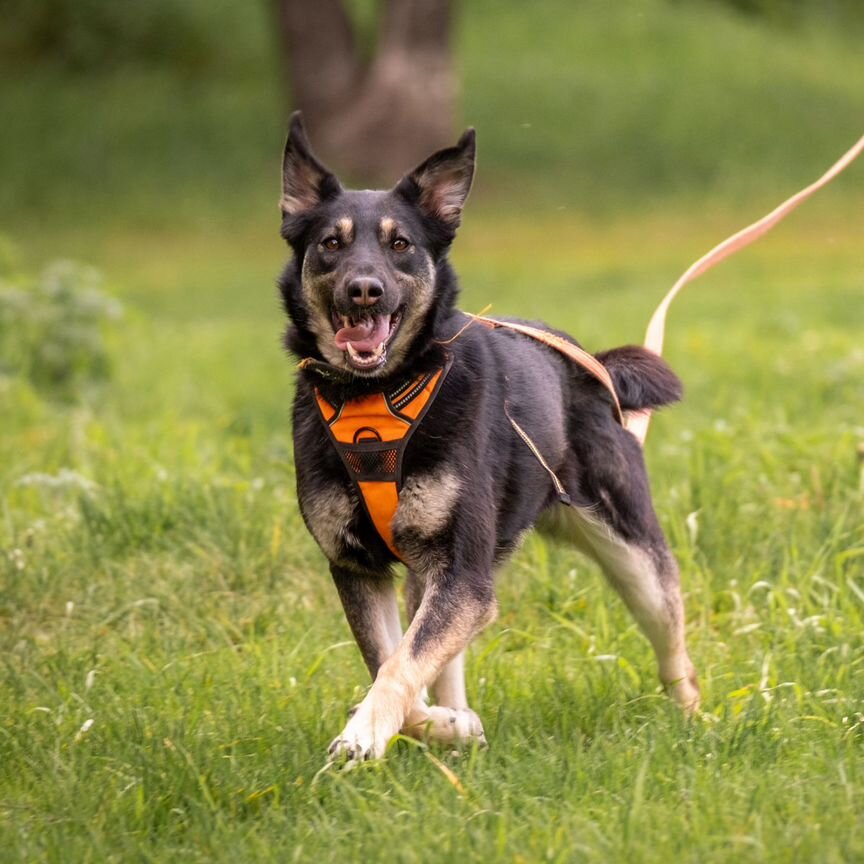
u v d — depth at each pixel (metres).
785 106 53.19
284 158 8.41
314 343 8.12
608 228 41.22
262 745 7.88
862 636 9.17
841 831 6.45
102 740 8.03
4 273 20.41
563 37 58.19
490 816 6.79
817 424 14.41
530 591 10.51
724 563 10.81
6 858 6.71
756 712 7.93
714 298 27.92
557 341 8.81
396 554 7.95
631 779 7.21
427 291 8.02
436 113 43.25
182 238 40.75
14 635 10.12
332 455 7.84
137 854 6.67
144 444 14.84
